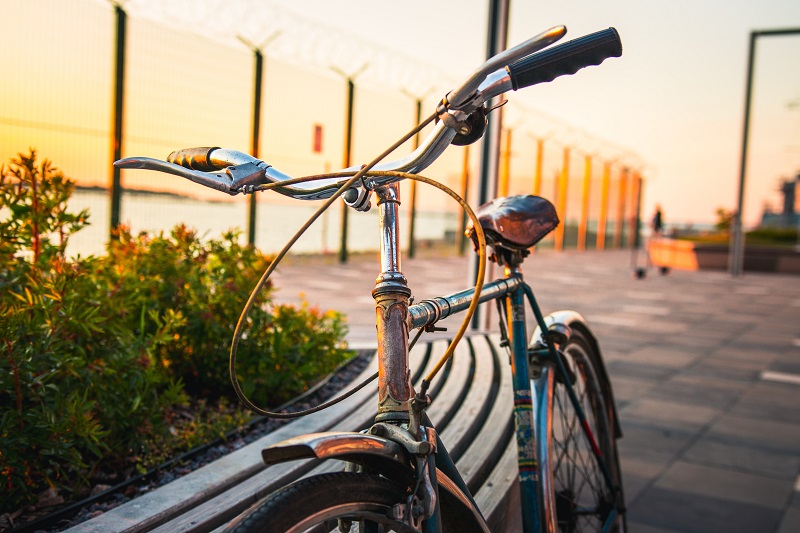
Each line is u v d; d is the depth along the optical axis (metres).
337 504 1.06
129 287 2.79
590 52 1.14
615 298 12.12
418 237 19.09
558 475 2.24
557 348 2.10
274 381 3.15
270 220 13.10
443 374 3.36
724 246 21.89
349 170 1.23
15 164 2.33
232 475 2.00
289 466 2.09
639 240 34.69
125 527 1.64
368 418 2.57
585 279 15.52
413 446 1.15
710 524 3.19
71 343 2.21
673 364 6.72
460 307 1.49
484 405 2.84
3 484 1.85
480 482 2.19
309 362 3.37
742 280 18.11
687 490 3.58
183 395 2.51
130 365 2.37
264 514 0.97
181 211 10.05
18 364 1.92
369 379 1.29
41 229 2.39
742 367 6.71
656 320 9.69
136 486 2.12
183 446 2.46
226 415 2.75
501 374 3.45
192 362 3.13
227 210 10.98
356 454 1.13
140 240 3.21
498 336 4.53
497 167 4.98
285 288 10.03
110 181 8.80
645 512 3.29
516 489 2.29
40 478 2.06
